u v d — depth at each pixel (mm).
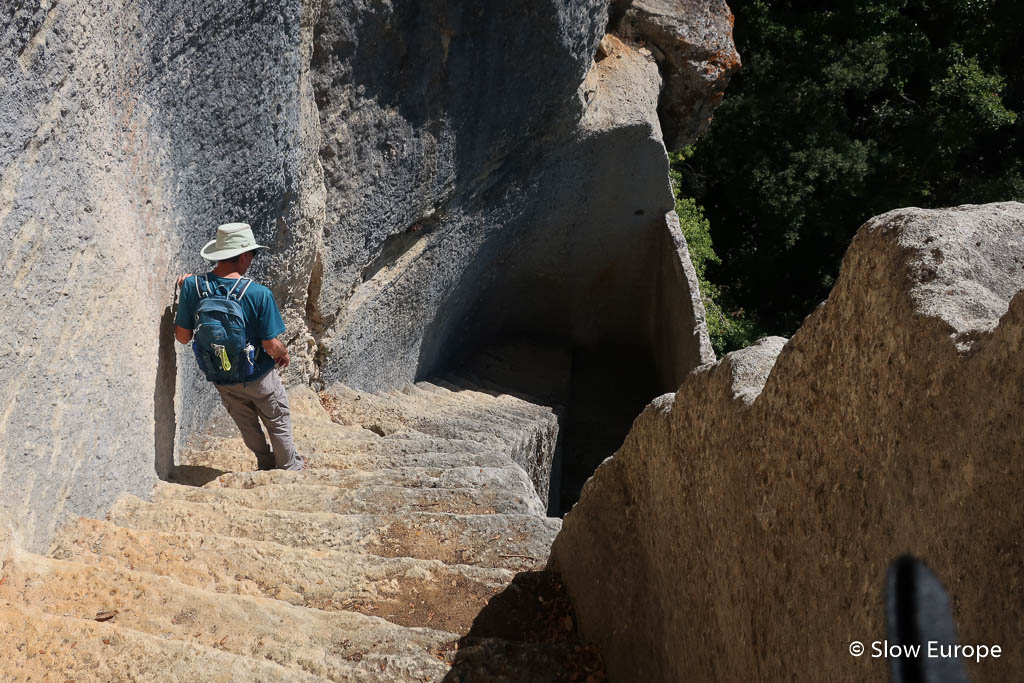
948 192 20922
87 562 3346
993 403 1250
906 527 1411
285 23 5297
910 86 20766
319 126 6102
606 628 3119
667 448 2523
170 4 4238
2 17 2834
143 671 2660
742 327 17953
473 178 8312
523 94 8039
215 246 4727
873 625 1443
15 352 3072
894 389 1496
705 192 20031
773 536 1877
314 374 7320
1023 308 1217
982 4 19609
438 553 4016
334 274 6996
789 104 18828
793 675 1759
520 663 3084
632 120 9320
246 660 2762
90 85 3605
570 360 12508
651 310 12508
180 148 4664
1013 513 1186
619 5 9977
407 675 2977
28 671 2570
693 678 2371
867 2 19094
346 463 5496
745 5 19281
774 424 1896
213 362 4684
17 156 3049
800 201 18750
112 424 3949
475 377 11156
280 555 3752
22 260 3113
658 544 2658
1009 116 19078
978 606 1228
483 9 6957
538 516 4281
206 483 4836
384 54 6438
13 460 3078
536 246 11031
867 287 1622
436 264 8805
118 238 3984
